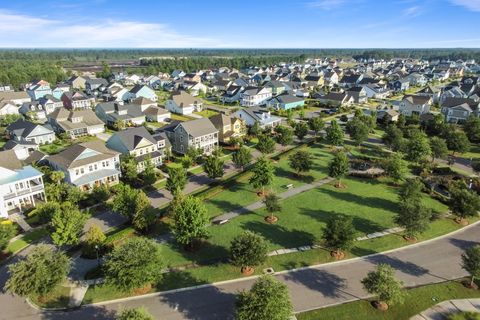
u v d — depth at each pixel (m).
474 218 46.44
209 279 34.25
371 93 144.12
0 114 107.50
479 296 32.19
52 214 41.53
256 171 51.44
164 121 103.25
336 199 52.09
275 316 25.20
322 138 84.56
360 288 33.09
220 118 81.94
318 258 37.72
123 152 65.19
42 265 30.11
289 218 46.44
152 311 30.06
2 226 38.12
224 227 44.12
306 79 184.00
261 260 33.41
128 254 30.53
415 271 35.66
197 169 65.00
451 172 62.16
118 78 194.38
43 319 29.22
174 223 39.38
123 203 43.31
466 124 85.06
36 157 62.94
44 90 147.25
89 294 32.16
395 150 72.62
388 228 43.81
